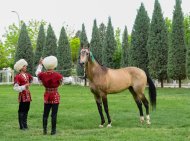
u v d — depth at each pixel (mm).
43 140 10227
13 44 62688
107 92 13164
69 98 23922
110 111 16938
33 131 12117
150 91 13977
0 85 47031
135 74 13773
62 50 48562
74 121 14156
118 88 13352
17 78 12008
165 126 12867
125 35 45438
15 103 20766
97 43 47906
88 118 14844
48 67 11180
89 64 12984
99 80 12961
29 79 12344
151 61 39250
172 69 37375
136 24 41219
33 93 28562
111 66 46875
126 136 10602
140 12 41188
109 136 10695
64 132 11844
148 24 41125
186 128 12133
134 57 41156
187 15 46125
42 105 19484
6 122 14016
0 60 57594
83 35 49094
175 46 37281
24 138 10672
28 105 12461
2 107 18688
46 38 49688
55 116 11352
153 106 13945
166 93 29016
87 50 12922
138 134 10906
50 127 12945
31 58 50312
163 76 39062
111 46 46719
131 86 13867
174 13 37656
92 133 11461
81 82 48062
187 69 35344
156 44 38938
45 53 49469
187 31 45688
